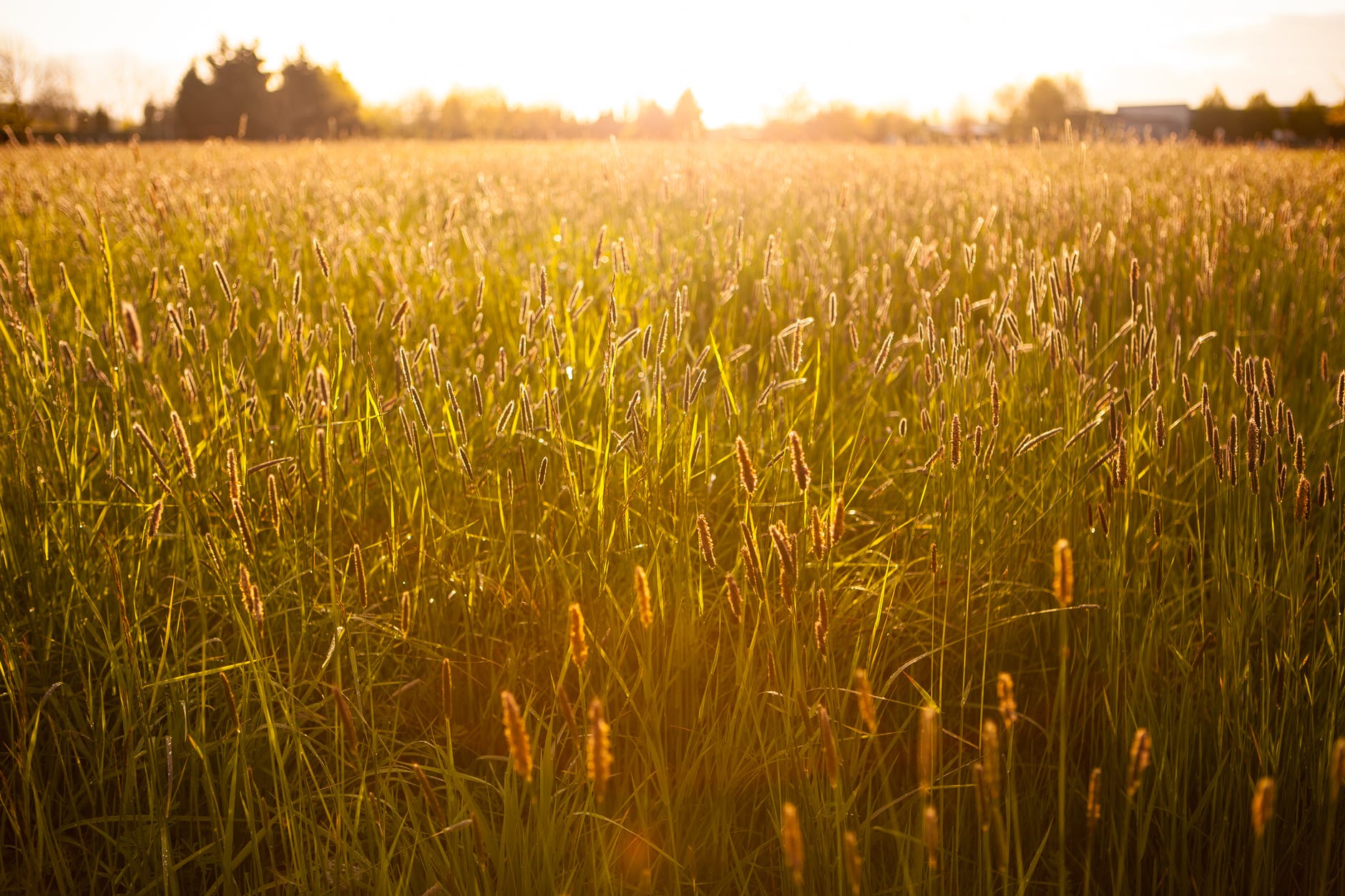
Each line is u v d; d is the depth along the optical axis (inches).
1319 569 88.4
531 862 67.6
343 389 114.7
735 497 102.8
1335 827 70.9
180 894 75.0
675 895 69.1
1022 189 292.4
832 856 67.6
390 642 91.6
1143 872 74.8
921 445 118.5
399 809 79.0
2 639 77.9
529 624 91.4
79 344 112.8
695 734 78.2
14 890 70.7
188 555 97.2
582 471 100.0
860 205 255.3
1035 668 92.9
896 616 92.9
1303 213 230.5
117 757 81.6
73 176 308.2
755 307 171.9
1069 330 106.0
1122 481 84.2
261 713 80.6
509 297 184.4
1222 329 157.6
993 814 50.7
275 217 254.2
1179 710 78.9
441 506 105.3
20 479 97.5
